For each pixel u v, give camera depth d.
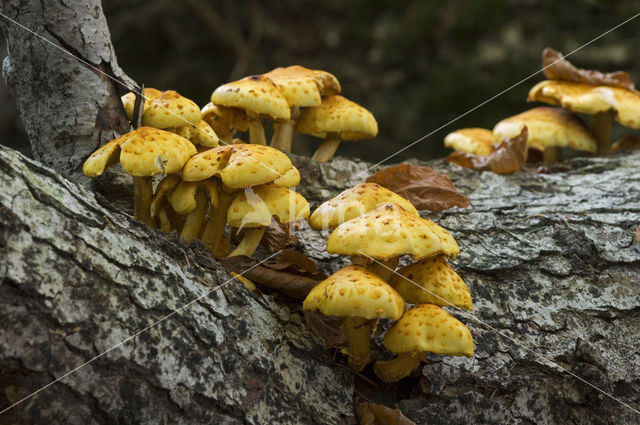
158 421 1.11
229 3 3.52
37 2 1.23
